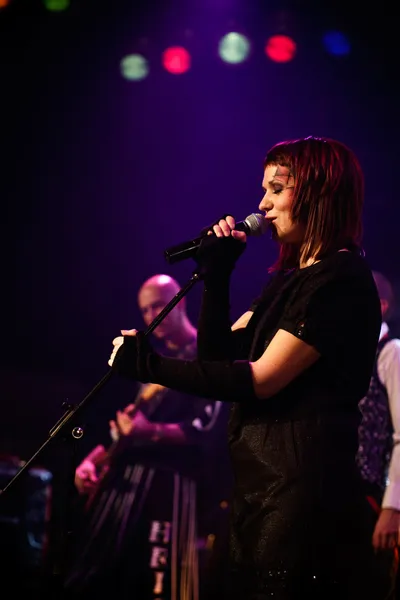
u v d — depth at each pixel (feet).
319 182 6.46
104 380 6.53
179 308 12.78
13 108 23.84
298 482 6.00
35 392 25.27
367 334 6.22
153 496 12.19
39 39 22.24
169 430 12.25
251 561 6.08
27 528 15.40
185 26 21.21
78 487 12.43
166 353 12.66
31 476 15.58
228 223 6.42
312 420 6.08
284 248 6.93
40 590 14.07
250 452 6.22
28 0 20.94
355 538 6.06
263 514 6.07
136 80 22.98
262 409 6.25
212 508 12.15
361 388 6.25
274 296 6.74
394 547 9.99
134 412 12.41
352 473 6.15
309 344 6.00
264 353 6.15
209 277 6.37
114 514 12.20
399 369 10.58
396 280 21.79
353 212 6.56
